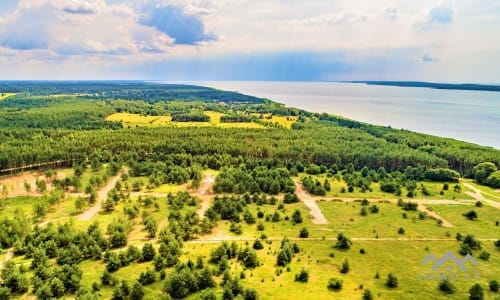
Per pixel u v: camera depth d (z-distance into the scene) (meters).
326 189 189.25
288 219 152.25
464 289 102.75
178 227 133.62
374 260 119.56
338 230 143.25
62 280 99.75
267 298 95.38
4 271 102.62
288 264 114.56
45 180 199.00
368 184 193.88
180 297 96.44
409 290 101.69
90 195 170.50
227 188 183.62
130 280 104.25
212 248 125.19
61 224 138.38
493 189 195.38
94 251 118.00
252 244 129.25
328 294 98.25
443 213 161.88
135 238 133.50
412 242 133.38
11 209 158.50
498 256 123.44
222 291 98.38
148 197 167.38
